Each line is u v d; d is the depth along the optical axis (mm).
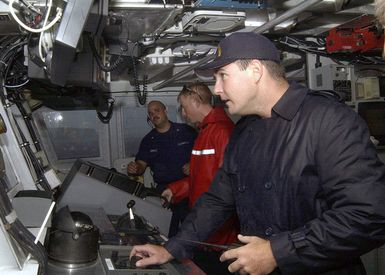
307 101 1259
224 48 1268
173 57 2703
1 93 1841
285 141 1249
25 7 1256
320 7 1993
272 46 1296
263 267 1119
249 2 1829
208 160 2275
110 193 2330
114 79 3795
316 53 2916
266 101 1295
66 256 1219
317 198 1216
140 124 4043
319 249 1090
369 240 1076
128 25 1911
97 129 3928
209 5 1830
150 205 2357
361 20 2273
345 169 1104
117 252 1396
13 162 1666
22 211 1337
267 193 1276
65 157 3859
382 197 1069
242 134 1435
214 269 2152
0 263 923
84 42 1633
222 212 1549
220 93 1328
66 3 1099
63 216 1256
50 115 3791
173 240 1431
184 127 3787
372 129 3027
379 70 3084
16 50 1944
